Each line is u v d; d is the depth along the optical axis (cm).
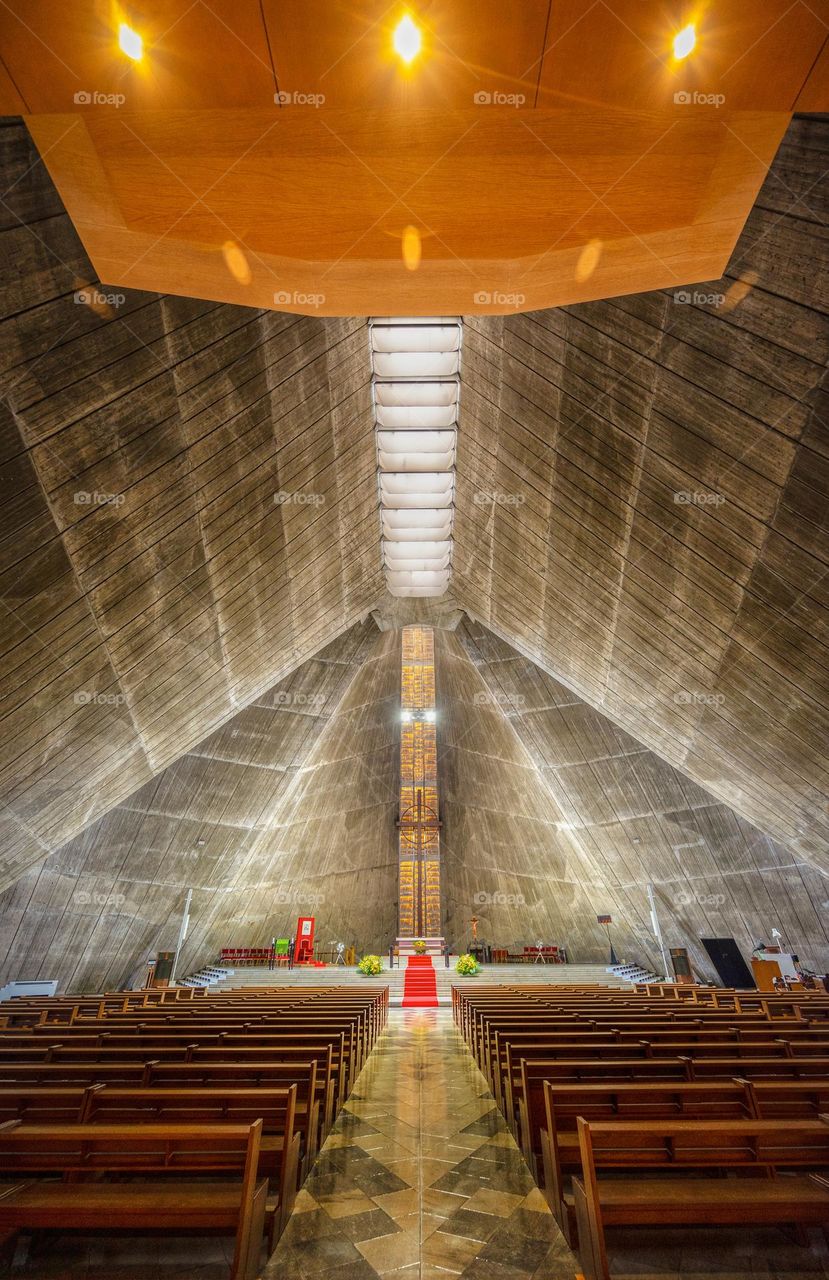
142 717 914
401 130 320
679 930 1578
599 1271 205
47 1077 317
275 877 1838
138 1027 504
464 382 912
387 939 1978
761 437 573
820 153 397
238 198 355
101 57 273
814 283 458
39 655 681
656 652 912
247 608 974
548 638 1184
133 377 588
